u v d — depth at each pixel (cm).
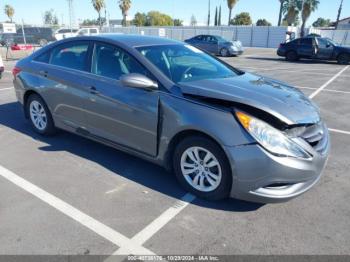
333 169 407
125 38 408
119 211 310
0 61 926
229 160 292
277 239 274
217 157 303
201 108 306
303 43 1905
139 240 270
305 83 1082
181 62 387
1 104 699
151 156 358
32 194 337
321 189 356
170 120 324
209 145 305
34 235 273
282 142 282
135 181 366
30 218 296
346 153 460
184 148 326
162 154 345
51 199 328
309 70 1473
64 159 421
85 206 317
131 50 371
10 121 578
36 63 480
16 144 470
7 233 275
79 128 432
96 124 404
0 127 544
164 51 393
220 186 310
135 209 313
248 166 285
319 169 302
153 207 317
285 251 260
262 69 1498
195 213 308
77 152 444
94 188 350
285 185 292
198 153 321
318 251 260
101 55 398
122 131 376
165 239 271
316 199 336
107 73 387
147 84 329
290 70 1466
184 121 312
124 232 279
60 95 439
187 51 422
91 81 397
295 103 321
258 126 282
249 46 3894
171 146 339
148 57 364
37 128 503
